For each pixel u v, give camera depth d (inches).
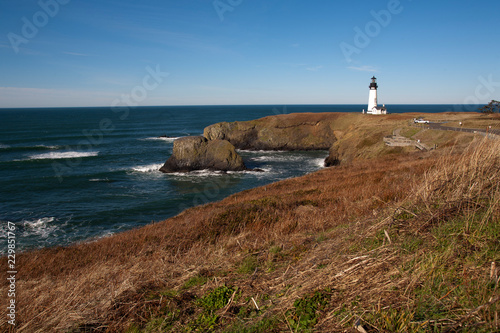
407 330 97.3
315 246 198.5
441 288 114.0
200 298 150.4
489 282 107.3
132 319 139.6
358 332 100.2
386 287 120.6
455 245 135.7
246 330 116.6
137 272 203.5
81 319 143.5
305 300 122.5
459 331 93.3
